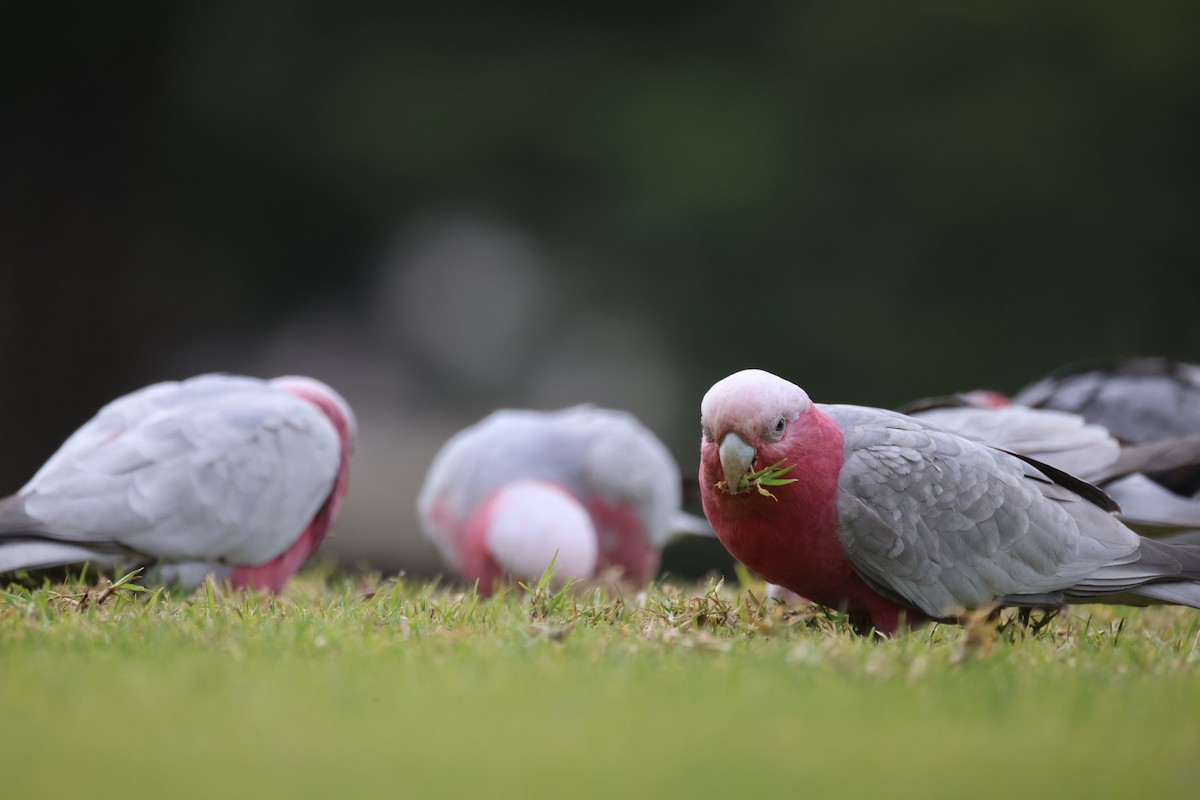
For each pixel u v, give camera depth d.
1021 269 20.81
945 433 5.99
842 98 20.53
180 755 3.66
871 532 5.68
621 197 20.61
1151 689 4.61
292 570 7.63
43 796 3.36
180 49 20.05
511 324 25.11
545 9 20.97
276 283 22.89
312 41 20.64
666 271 21.25
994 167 20.23
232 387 7.64
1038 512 5.84
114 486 6.79
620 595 6.23
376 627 5.52
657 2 21.02
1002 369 21.08
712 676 4.59
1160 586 5.87
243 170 20.86
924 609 5.80
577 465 10.34
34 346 20.16
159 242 21.02
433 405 27.41
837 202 20.53
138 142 20.31
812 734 3.95
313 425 7.51
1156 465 7.01
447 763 3.62
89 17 19.08
